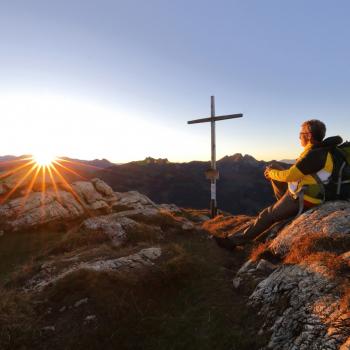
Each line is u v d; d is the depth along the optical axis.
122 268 2.88
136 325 2.30
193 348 2.05
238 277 2.78
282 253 2.86
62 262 3.37
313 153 2.85
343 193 2.95
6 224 6.32
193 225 5.15
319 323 1.79
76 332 2.23
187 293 2.68
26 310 2.42
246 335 2.06
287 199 3.15
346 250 2.39
